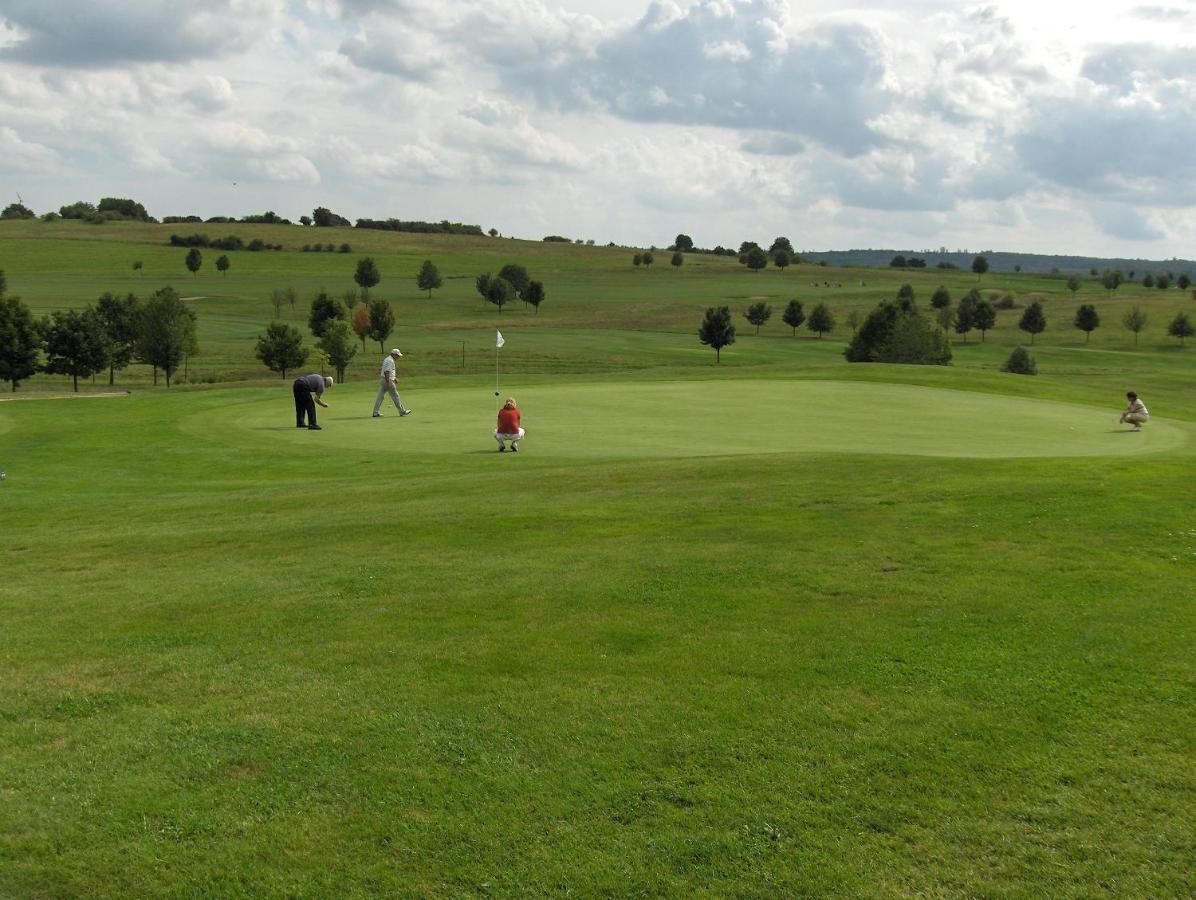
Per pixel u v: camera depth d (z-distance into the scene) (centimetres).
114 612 1026
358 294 15750
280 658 872
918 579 1055
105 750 702
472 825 611
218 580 1145
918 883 559
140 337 7669
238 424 2941
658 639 897
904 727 726
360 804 633
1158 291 18512
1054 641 878
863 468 1716
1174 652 851
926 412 3159
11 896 550
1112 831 605
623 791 645
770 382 4047
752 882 560
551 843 593
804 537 1240
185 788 653
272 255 19925
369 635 924
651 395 3550
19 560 1338
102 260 18150
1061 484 1470
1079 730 721
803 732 719
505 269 16850
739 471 1756
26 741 717
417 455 2333
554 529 1337
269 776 666
